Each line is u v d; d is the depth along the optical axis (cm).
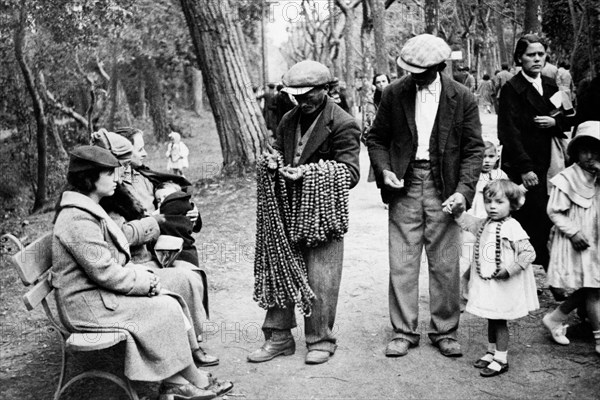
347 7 2209
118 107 3366
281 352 482
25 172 2269
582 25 1503
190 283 463
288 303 475
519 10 3109
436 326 477
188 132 3803
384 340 505
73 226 395
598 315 455
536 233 552
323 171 442
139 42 2438
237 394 426
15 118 2270
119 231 425
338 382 438
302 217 445
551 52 2020
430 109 463
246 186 1157
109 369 475
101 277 394
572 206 460
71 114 2464
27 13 1611
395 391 423
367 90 1692
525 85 550
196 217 545
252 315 581
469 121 463
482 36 3453
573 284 455
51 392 450
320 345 473
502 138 551
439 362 461
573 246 461
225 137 1305
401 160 470
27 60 2091
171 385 409
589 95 537
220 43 1274
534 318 526
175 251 484
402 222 479
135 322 395
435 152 462
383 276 663
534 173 541
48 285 405
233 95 1288
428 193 468
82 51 2238
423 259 712
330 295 464
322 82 446
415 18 3180
